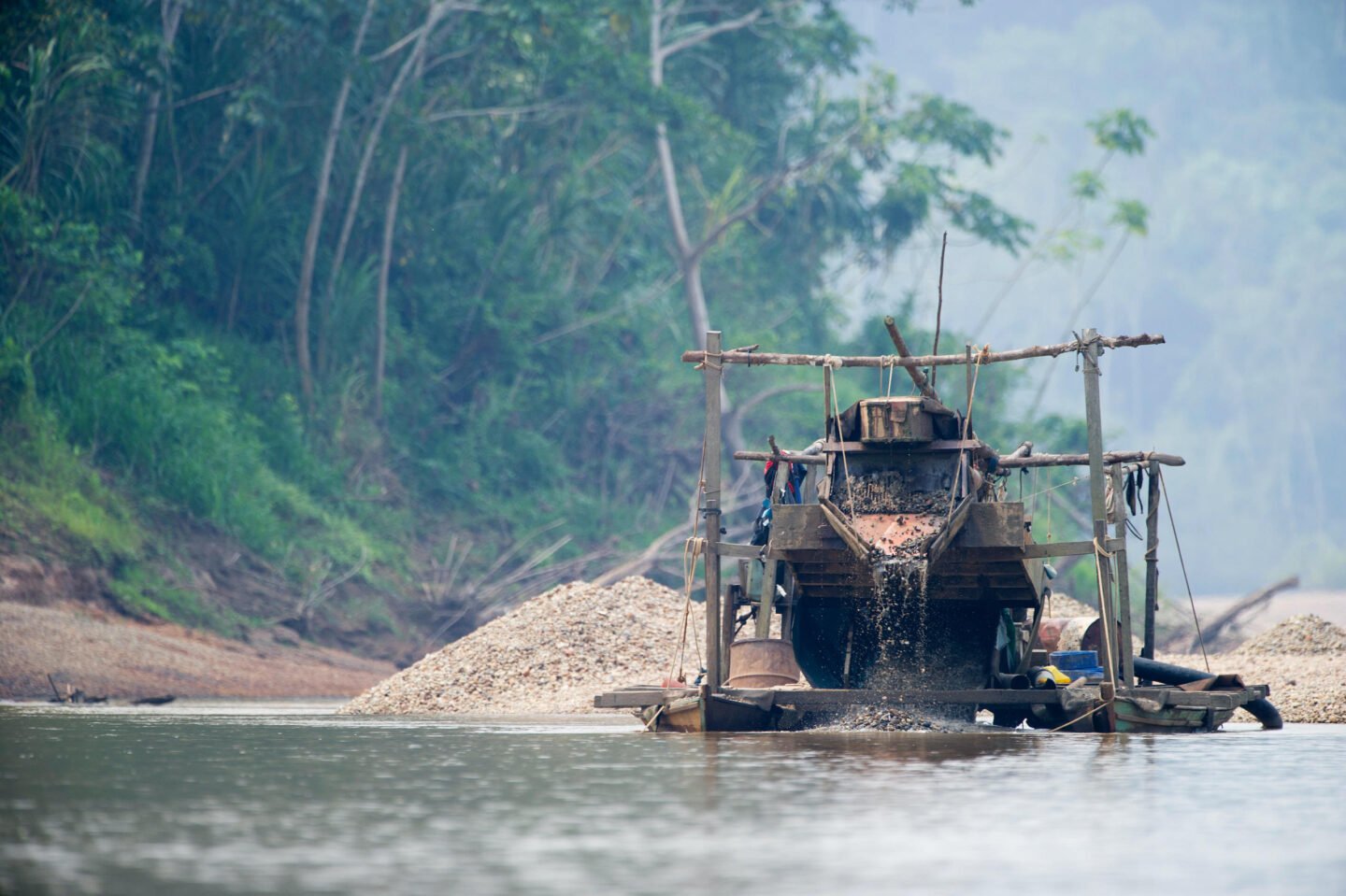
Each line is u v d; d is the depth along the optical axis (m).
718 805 41.00
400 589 176.25
